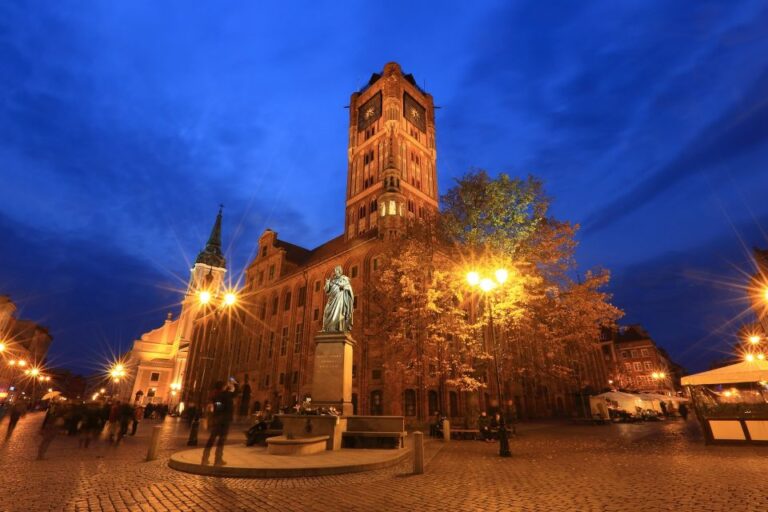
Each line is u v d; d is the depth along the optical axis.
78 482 8.89
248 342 57.38
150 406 51.88
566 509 6.79
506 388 45.47
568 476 9.91
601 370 74.19
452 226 26.11
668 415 41.56
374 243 42.09
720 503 6.97
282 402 45.41
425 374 26.22
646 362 85.56
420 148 73.25
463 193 25.88
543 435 23.36
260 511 6.72
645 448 15.66
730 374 16.34
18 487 8.27
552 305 24.23
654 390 82.88
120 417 18.27
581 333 23.69
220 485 8.77
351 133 76.25
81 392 148.75
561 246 24.27
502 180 24.61
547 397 53.31
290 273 53.53
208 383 57.59
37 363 89.31
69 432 20.77
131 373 99.62
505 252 24.17
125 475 9.86
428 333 25.08
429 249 26.56
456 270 24.61
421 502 7.36
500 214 24.25
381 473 10.45
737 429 15.95
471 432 20.95
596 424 33.06
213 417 10.67
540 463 12.23
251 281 63.16
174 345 104.69
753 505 6.81
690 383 17.20
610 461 12.32
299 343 47.91
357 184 71.44
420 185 70.06
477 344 24.36
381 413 35.22
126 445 17.09
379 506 7.09
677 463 11.61
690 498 7.36
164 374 92.06
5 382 63.06
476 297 32.16
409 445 16.31
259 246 64.81
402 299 26.53
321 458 11.78
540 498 7.60
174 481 9.13
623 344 89.19
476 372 25.17
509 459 13.23
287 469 9.88
